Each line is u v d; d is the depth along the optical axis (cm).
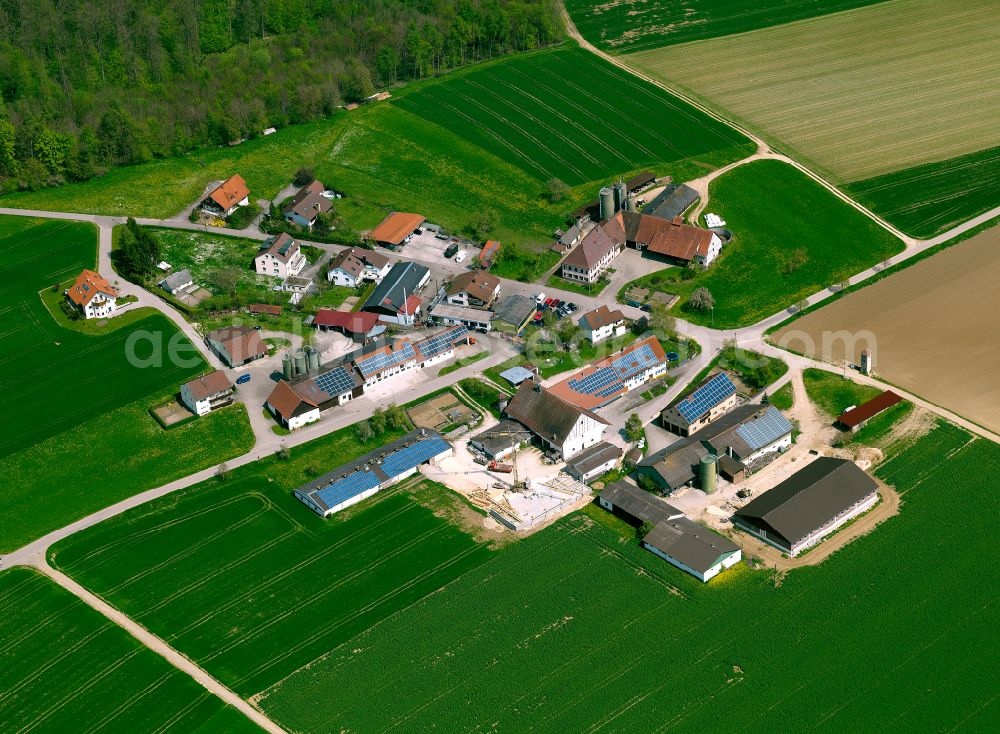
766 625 14900
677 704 13838
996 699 13788
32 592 15938
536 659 14512
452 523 16938
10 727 13888
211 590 15862
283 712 13912
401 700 14012
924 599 15200
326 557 16375
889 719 13588
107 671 14588
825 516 16325
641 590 15525
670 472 17338
